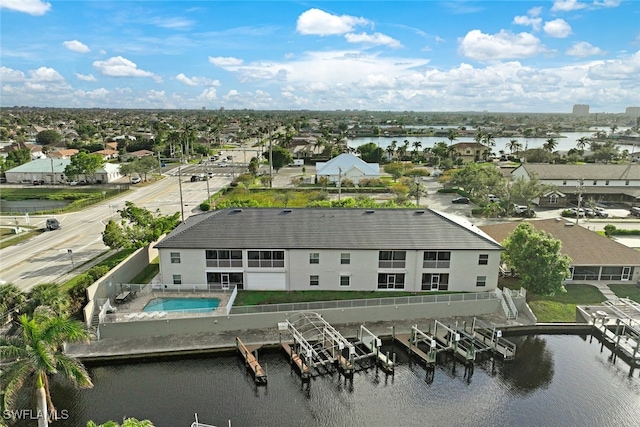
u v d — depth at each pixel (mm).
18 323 32219
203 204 78062
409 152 156125
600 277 47281
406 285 43344
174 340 35781
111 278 41625
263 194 90375
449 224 44469
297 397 30578
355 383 32250
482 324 37688
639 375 33625
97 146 151500
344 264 42656
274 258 42656
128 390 30891
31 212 75812
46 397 25891
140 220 52406
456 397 30891
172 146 155500
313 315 38312
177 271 42750
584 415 29188
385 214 45969
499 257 42531
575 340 38469
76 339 24875
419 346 36812
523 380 32844
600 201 87312
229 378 32469
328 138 191625
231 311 37562
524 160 134875
